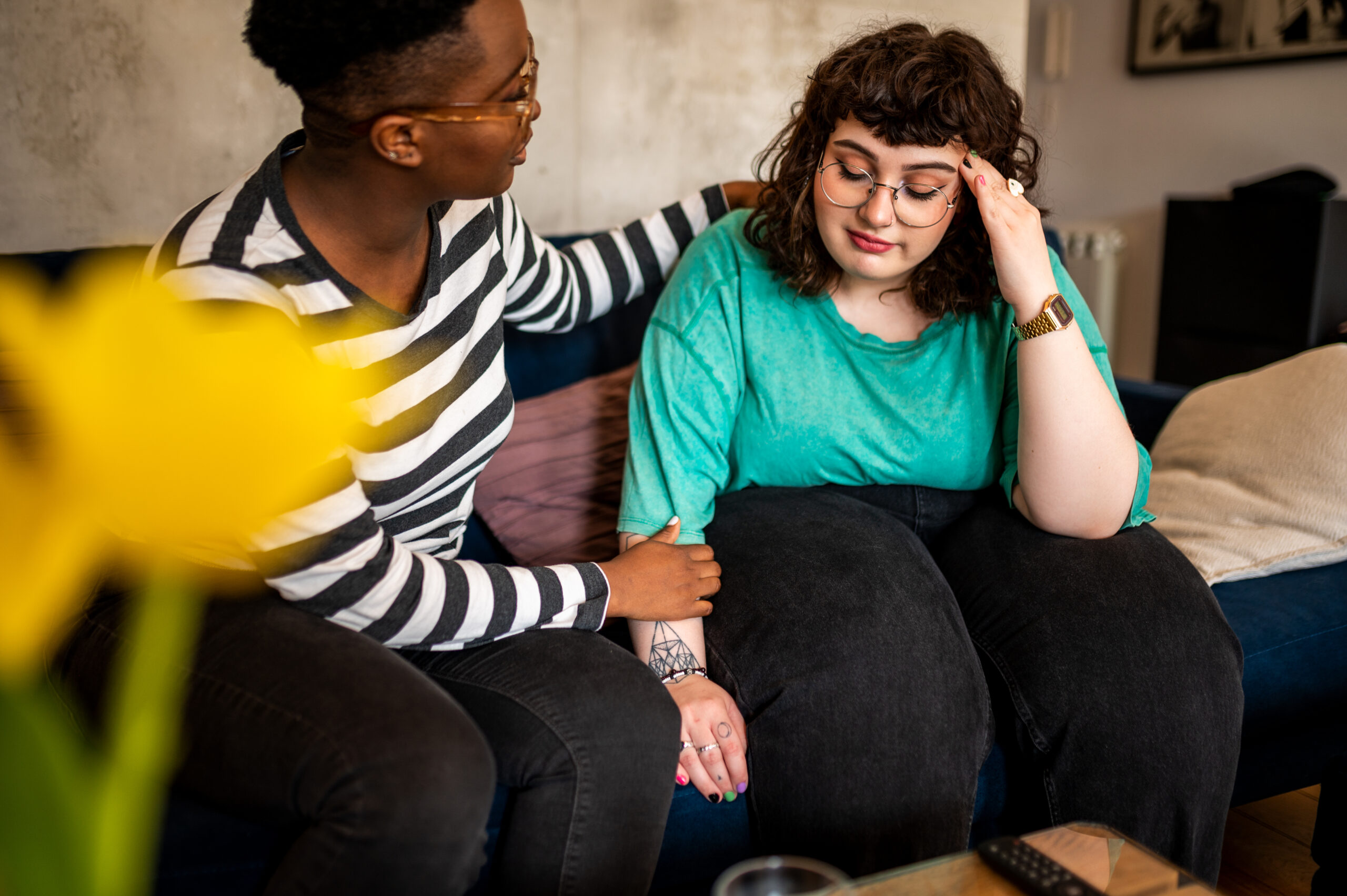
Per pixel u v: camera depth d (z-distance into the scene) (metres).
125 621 0.97
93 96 1.66
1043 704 1.15
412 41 0.87
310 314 0.98
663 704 1.03
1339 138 3.84
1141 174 4.61
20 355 0.43
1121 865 0.80
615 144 2.08
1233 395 1.72
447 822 0.85
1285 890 1.41
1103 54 4.68
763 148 2.25
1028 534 1.31
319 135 0.94
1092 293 4.56
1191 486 1.62
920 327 1.34
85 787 0.39
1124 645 1.15
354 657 0.92
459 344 1.12
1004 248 1.20
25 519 0.40
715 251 1.39
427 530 1.18
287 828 0.92
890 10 2.32
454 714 0.90
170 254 0.94
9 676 0.37
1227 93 4.19
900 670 1.11
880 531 1.27
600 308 1.53
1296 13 3.87
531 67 0.97
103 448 0.42
